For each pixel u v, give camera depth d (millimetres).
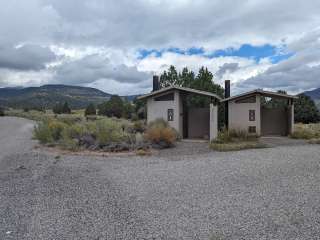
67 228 4184
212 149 13039
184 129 19656
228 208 4938
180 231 4051
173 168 8383
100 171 8117
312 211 4746
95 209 4973
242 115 21078
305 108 36125
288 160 9352
